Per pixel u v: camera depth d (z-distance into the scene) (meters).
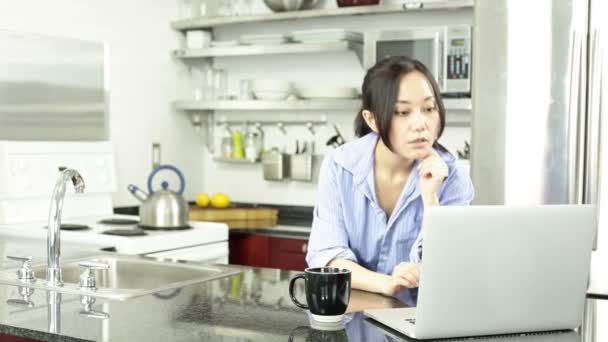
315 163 4.64
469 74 3.74
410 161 1.97
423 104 1.86
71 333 1.44
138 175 4.57
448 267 1.36
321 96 4.35
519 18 3.21
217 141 5.12
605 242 3.11
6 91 3.69
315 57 4.72
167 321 1.54
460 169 1.99
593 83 3.10
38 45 3.85
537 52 3.18
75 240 3.25
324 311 1.52
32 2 3.86
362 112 1.97
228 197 4.81
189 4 4.81
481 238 1.37
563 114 3.15
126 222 3.70
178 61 4.87
